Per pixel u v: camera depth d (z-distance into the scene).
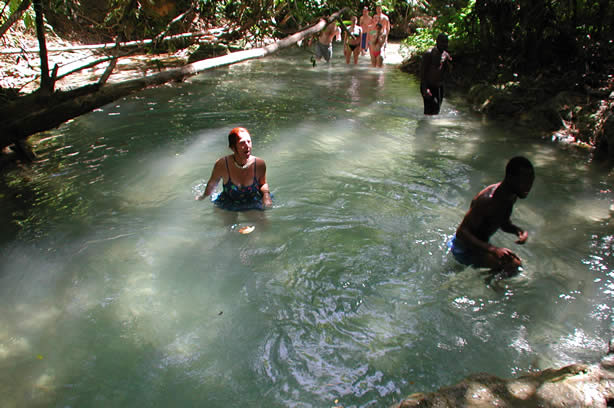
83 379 2.98
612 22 9.88
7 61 11.16
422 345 3.27
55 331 3.42
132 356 3.18
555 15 10.70
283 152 7.21
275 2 6.34
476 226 4.21
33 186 6.02
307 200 5.54
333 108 10.08
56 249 4.55
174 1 4.51
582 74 9.80
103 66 13.02
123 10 4.18
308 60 17.14
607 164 6.78
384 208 5.34
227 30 6.27
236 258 4.35
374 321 3.52
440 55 8.97
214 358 3.16
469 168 6.60
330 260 4.30
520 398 2.52
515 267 4.03
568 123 8.34
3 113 3.38
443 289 3.88
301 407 2.77
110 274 4.12
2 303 3.75
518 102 9.56
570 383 2.62
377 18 15.27
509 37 12.16
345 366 3.09
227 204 5.41
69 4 4.36
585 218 5.09
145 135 8.11
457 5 18.92
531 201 5.54
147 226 4.96
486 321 3.50
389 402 2.79
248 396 2.85
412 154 7.18
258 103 10.43
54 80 3.67
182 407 2.78
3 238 4.77
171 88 11.84
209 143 7.65
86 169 6.57
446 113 9.77
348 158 6.97
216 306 3.69
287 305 3.70
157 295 3.83
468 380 2.69
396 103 10.59
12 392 2.89
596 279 3.98
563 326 3.43
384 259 4.32
